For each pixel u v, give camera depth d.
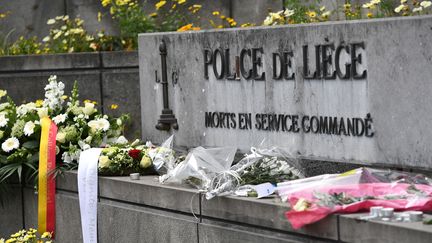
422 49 7.36
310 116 8.40
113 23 14.47
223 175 7.95
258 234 7.30
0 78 13.38
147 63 10.63
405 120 7.54
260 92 8.92
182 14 13.77
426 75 7.34
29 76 13.41
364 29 7.82
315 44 8.28
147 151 9.45
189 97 9.93
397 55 7.56
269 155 8.27
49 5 15.02
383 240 6.30
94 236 9.29
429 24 7.29
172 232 8.27
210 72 9.55
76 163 9.88
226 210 7.65
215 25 13.09
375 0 9.37
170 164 9.10
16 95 13.41
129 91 13.38
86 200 9.32
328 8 10.83
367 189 7.13
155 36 10.44
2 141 10.53
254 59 8.95
